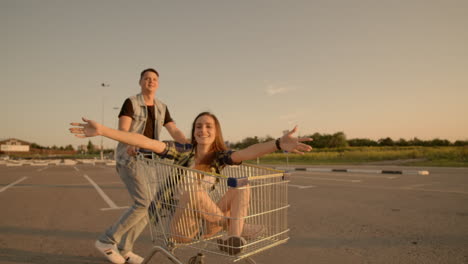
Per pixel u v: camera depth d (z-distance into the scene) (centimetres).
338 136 5256
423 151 2561
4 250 346
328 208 583
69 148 12094
